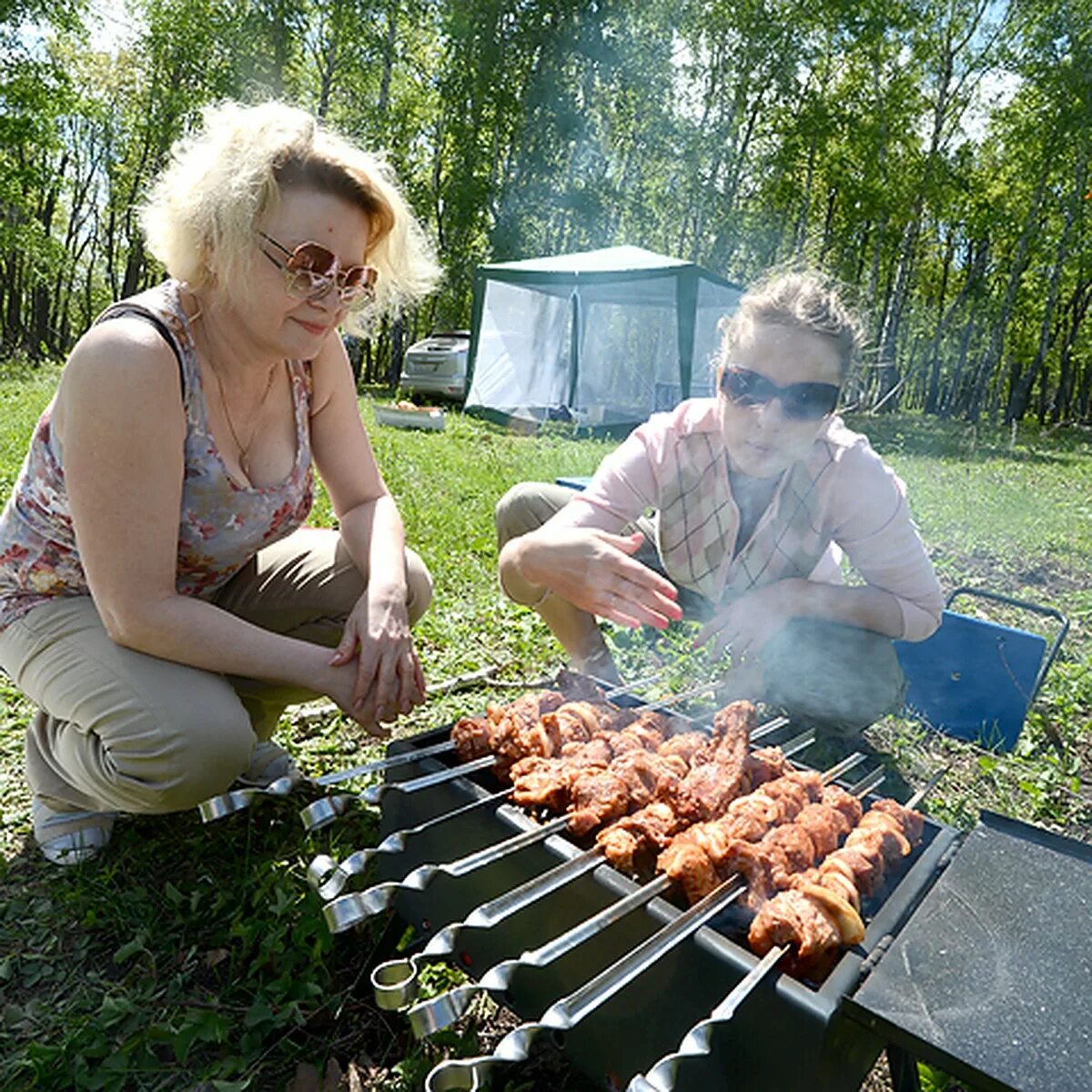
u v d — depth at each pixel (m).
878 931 1.23
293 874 1.96
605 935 1.26
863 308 2.34
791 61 22.94
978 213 25.03
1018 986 1.09
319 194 1.61
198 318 1.76
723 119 24.06
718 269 24.62
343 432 2.26
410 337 30.55
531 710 1.72
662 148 24.50
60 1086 1.46
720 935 1.22
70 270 21.55
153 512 1.67
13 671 1.91
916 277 35.19
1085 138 22.00
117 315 1.67
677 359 13.22
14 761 2.41
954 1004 1.06
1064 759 2.93
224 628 1.75
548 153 22.73
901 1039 1.01
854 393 2.42
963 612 4.42
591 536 2.04
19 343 23.69
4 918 1.84
